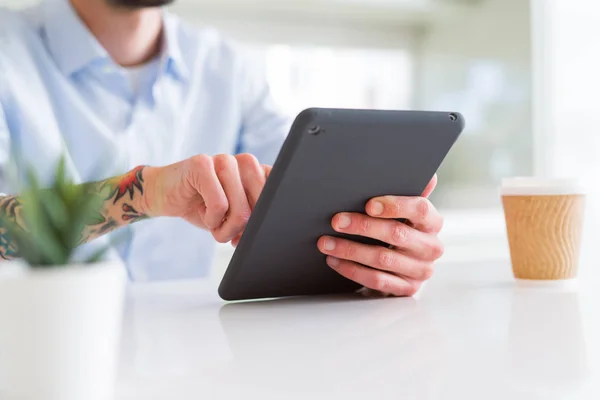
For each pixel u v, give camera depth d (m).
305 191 0.62
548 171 2.50
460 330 0.52
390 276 0.71
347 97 2.63
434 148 0.65
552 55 2.49
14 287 0.29
